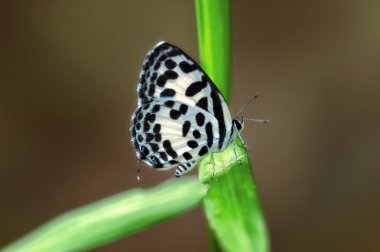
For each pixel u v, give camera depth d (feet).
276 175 0.83
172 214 0.40
